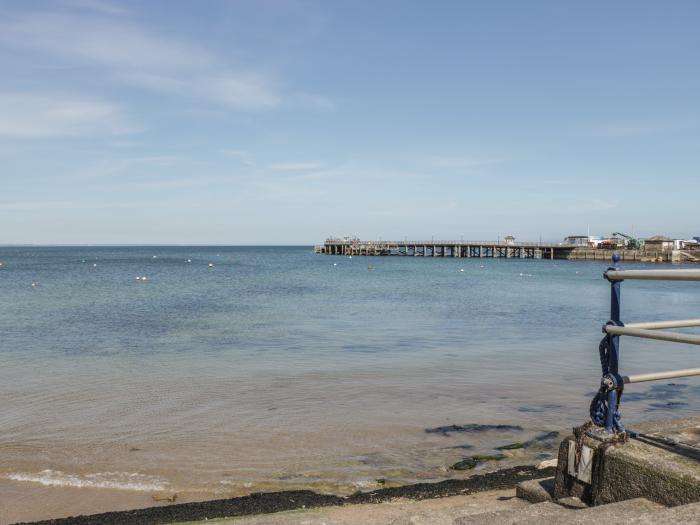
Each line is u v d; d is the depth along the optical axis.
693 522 2.85
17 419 10.07
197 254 187.88
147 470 7.76
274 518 5.60
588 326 23.19
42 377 13.48
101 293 39.41
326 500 6.71
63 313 27.23
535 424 9.88
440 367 14.80
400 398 11.59
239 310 28.88
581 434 4.28
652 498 3.62
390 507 6.20
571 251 112.44
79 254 188.00
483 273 70.81
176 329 21.95
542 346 18.22
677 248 93.62
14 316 25.95
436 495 6.79
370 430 9.52
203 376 13.66
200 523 5.65
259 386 12.62
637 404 11.05
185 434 9.28
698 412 10.49
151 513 6.38
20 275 63.75
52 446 8.70
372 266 91.69
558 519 3.13
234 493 7.02
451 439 9.09
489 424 9.87
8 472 7.68
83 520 6.23
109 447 8.66
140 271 74.06
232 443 8.86
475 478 7.43
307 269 80.75
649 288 48.59
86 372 14.07
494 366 14.93
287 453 8.42
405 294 39.44
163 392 12.07
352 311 28.58
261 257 147.50
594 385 12.76
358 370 14.38
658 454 3.81
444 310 29.22
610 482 3.95
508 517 3.83
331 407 10.91
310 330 21.80
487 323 24.08
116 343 18.58
